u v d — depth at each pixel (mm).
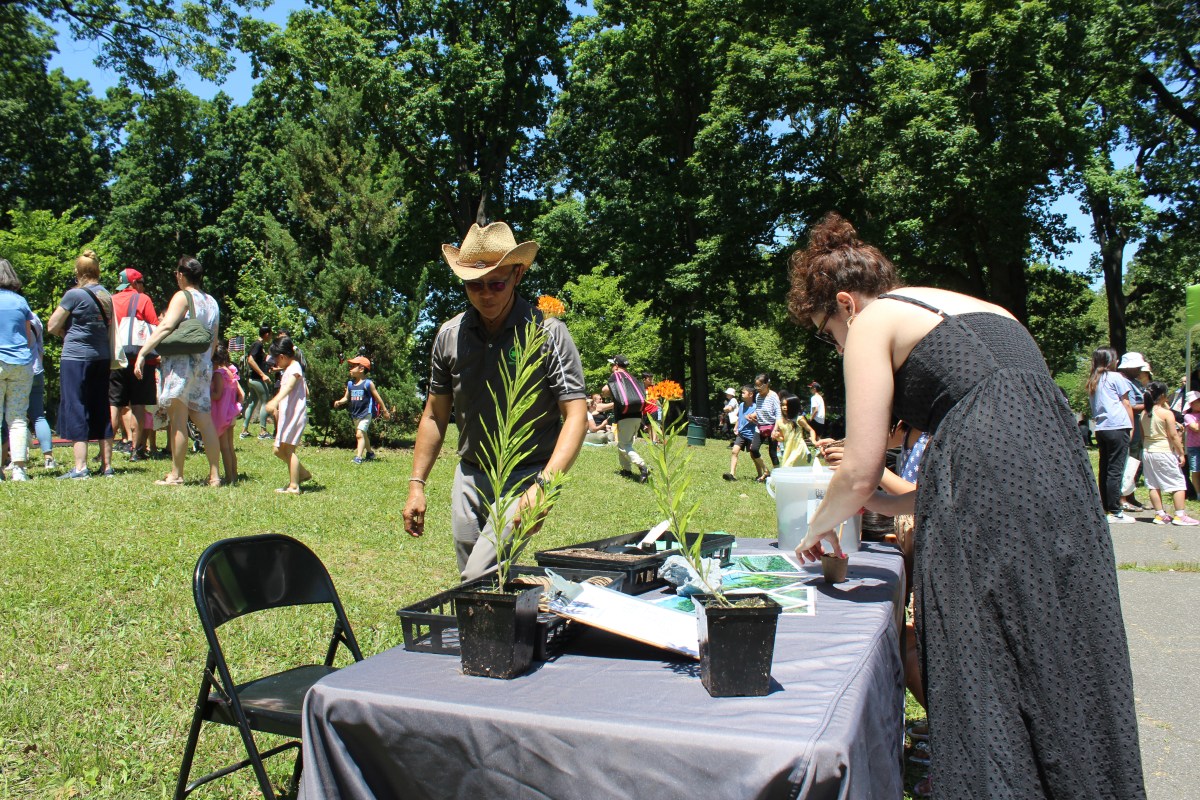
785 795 1320
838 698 1533
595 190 31422
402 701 1569
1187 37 20250
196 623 4426
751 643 1550
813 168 26766
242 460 10781
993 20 20797
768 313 30656
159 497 7133
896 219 22797
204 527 6332
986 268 26484
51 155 37500
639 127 30188
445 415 3223
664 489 1751
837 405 42594
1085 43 20969
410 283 27844
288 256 15125
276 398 8398
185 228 38469
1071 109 21453
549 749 1450
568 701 1549
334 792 1625
